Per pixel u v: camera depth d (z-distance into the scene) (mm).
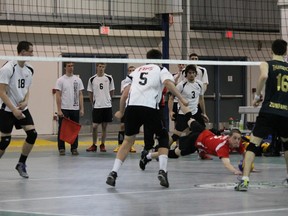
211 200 9406
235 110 29219
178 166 14344
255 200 9406
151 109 10672
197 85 15609
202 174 12750
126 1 25703
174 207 8820
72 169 13742
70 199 9547
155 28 26125
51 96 24688
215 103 28750
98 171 13344
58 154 17688
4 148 12008
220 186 10953
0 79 11570
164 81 10680
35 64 24328
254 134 10289
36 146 20656
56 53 24484
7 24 23359
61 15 24438
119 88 26406
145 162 13250
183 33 26109
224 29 28188
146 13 26078
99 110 18234
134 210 8602
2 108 11828
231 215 8211
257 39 29141
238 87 29219
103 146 18516
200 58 27844
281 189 10539
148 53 11664
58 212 8453
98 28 25062
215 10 28125
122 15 25672
